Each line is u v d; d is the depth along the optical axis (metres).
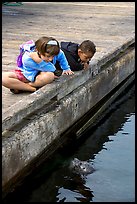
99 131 6.45
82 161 5.47
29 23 9.80
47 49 5.16
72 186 4.94
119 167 5.35
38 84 5.41
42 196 4.76
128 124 6.70
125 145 5.98
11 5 12.29
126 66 8.03
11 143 4.53
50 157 5.54
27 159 4.88
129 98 7.77
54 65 5.68
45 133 5.22
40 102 5.08
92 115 6.84
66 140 6.00
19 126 4.87
